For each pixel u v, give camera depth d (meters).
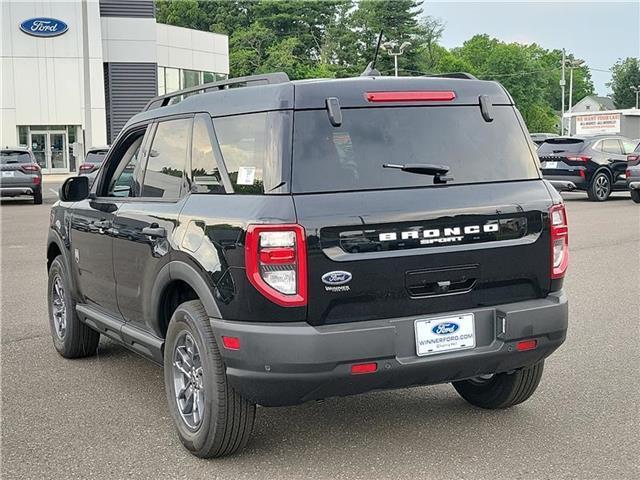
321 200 4.04
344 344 3.97
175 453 4.62
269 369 3.98
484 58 121.88
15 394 5.75
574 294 9.07
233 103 4.51
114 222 5.45
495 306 4.43
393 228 4.12
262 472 4.33
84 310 6.21
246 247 4.00
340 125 4.21
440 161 4.38
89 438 4.88
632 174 20.08
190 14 103.00
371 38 88.81
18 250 13.52
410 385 4.27
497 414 5.20
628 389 5.65
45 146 44.94
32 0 43.94
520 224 4.47
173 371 4.70
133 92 50.41
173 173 4.98
